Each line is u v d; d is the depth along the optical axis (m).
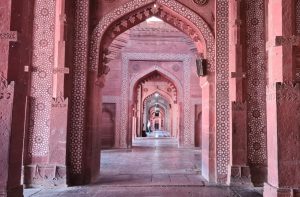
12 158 2.49
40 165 4.27
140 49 10.62
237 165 4.46
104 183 4.52
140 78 10.70
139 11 5.00
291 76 2.72
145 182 4.60
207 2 4.95
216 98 4.68
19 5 2.62
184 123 10.72
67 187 4.23
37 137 4.37
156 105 28.95
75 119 4.53
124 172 5.54
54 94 4.33
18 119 2.58
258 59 4.71
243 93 4.57
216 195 3.81
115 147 10.32
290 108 2.70
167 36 10.62
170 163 6.81
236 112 4.53
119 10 4.87
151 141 14.79
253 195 3.83
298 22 4.10
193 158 7.81
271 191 2.71
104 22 4.82
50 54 4.46
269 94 2.86
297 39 2.74
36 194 3.81
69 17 4.50
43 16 4.49
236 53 4.57
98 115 4.94
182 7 4.93
